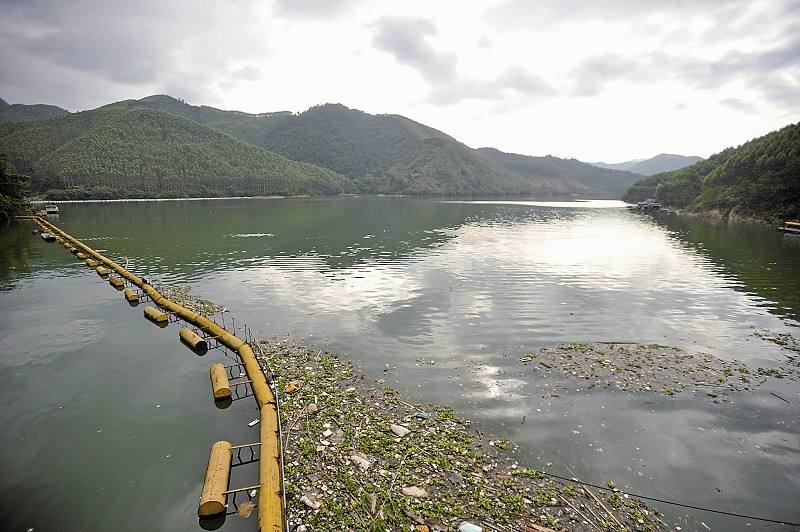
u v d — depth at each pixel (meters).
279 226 97.81
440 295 39.19
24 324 32.38
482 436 17.62
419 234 83.88
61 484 15.41
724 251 64.56
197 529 13.43
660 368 24.14
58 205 167.62
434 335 29.22
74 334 30.34
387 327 30.80
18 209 106.94
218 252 62.34
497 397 20.83
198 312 34.12
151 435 18.38
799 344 27.84
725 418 19.19
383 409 19.69
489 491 14.49
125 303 37.84
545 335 29.28
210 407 20.59
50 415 19.92
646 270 50.41
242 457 16.81
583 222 112.88
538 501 14.05
